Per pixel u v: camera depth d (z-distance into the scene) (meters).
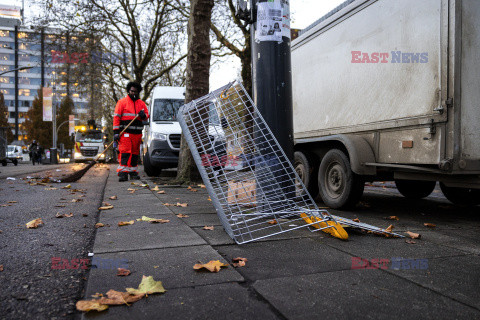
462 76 3.56
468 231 3.58
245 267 2.30
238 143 3.75
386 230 3.32
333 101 5.34
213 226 3.48
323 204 5.45
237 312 1.66
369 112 4.59
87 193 6.20
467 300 1.82
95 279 2.03
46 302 1.78
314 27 5.86
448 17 3.58
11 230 3.31
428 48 3.78
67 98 64.44
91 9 20.83
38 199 5.38
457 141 3.55
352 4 4.93
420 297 1.85
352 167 4.42
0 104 66.94
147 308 1.69
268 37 4.18
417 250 2.76
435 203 5.84
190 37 7.71
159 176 10.75
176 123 10.05
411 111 3.96
